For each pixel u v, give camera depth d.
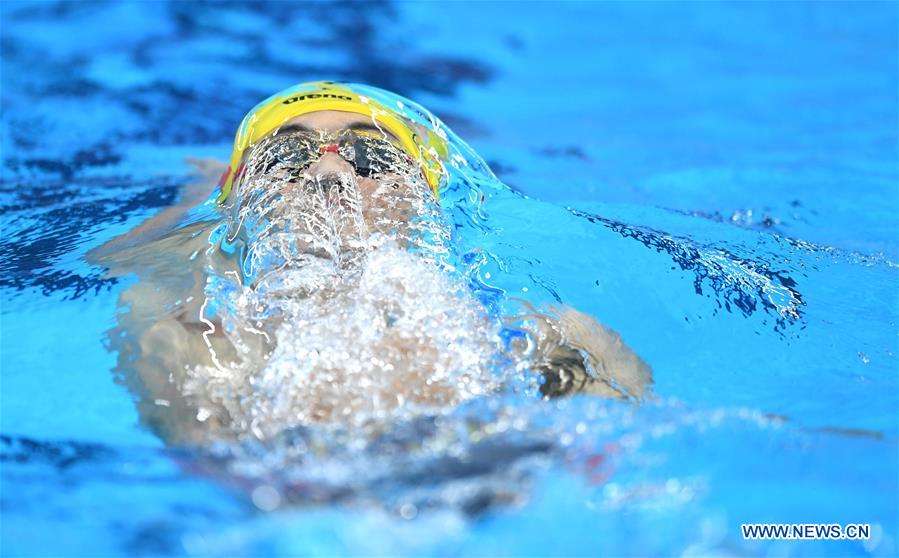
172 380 8.58
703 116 20.20
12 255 11.53
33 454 7.85
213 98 19.75
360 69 21.69
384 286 8.69
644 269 10.66
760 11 26.28
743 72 22.73
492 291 9.75
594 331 9.43
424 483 7.07
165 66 21.11
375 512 6.88
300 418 7.80
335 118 10.52
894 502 7.05
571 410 8.01
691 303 10.20
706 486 7.16
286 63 21.66
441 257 9.80
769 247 12.56
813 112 20.27
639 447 7.56
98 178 15.62
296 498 7.02
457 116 19.78
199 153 17.03
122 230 12.22
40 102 19.20
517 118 19.94
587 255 10.81
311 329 8.41
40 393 8.59
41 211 13.66
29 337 9.34
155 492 7.34
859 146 18.31
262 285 9.25
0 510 7.18
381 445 7.46
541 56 23.48
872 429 8.16
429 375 8.09
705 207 15.05
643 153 18.06
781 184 16.27
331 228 9.40
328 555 6.59
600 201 15.05
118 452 7.89
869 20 25.48
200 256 10.32
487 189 12.41
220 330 8.95
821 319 10.32
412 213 9.93
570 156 17.83
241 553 6.65
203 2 24.73
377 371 8.04
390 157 10.19
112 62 21.16
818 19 25.69
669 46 24.17
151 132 18.06
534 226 11.52
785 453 7.62
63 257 11.27
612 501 6.97
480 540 6.66
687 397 8.60
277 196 9.76
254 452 7.56
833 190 15.98
